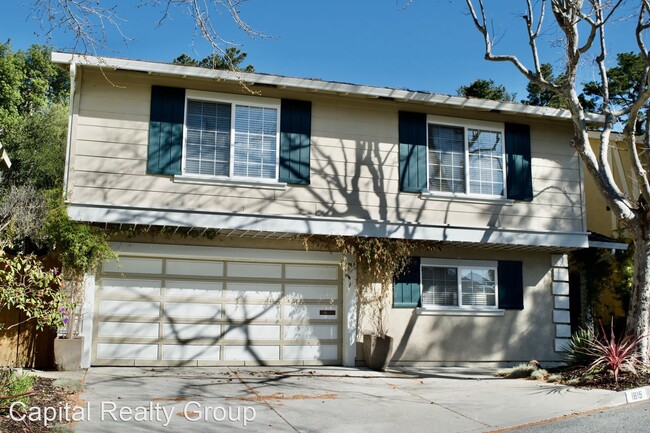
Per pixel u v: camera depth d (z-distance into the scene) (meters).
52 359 11.19
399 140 13.24
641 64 19.47
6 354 10.84
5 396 6.72
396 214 12.99
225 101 12.27
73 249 10.85
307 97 12.80
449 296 13.69
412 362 13.13
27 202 12.76
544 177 14.20
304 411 8.32
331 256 12.82
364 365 12.65
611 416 8.35
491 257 14.07
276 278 12.65
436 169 13.50
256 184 12.15
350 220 12.27
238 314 12.34
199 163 11.99
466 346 13.55
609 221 17.11
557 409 8.71
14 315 10.92
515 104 13.62
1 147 8.54
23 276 8.91
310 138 12.70
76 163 11.37
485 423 8.00
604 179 11.59
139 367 11.57
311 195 12.52
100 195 11.39
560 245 13.62
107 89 11.70
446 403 9.09
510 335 13.92
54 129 23.44
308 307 12.73
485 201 13.61
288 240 12.62
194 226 11.36
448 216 13.34
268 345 12.41
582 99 21.83
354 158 12.91
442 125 13.70
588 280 15.71
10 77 27.00
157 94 11.92
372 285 12.88
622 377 10.36
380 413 8.38
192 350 12.00
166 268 12.08
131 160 11.62
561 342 14.25
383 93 12.76
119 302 11.73
